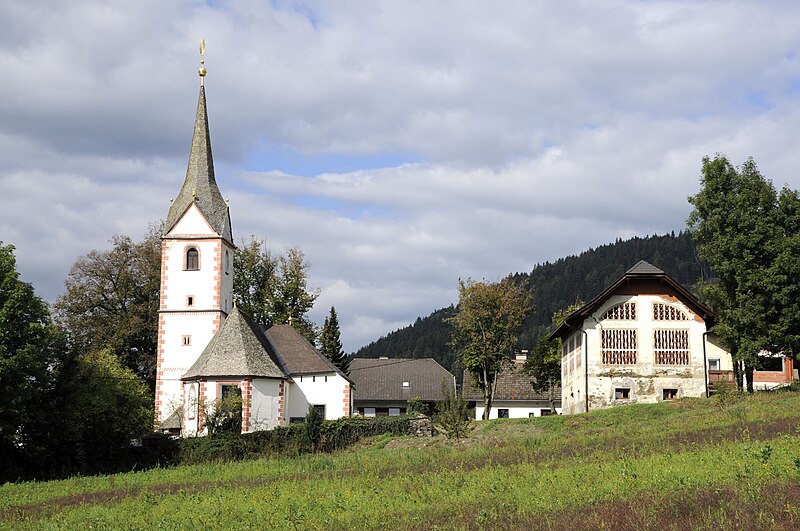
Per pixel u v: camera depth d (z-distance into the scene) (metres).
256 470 45.56
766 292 62.44
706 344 74.25
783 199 64.00
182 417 70.31
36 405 56.50
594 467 30.36
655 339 67.19
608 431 47.50
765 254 63.06
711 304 66.88
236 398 67.50
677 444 36.81
